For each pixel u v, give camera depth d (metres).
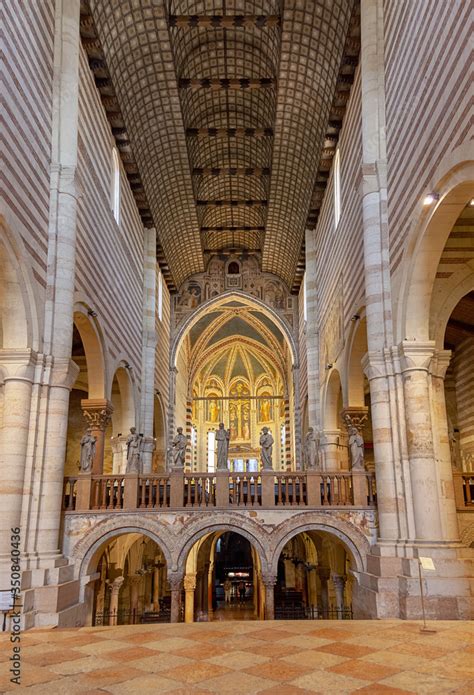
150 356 27.39
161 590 32.28
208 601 35.12
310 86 21.20
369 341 14.91
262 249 35.62
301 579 35.69
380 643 7.43
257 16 18.98
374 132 15.81
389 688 5.57
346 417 20.02
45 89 14.51
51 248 14.52
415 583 12.38
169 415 36.03
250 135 25.06
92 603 15.91
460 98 10.09
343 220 20.59
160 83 21.59
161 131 23.95
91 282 17.50
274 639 7.68
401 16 14.09
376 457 14.28
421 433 13.40
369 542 15.68
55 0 15.45
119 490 16.39
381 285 15.01
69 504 16.12
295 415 36.28
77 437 26.98
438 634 7.96
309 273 28.45
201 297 38.12
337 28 18.06
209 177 30.34
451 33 10.51
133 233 25.31
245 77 23.73
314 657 6.73
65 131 15.20
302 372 35.09
